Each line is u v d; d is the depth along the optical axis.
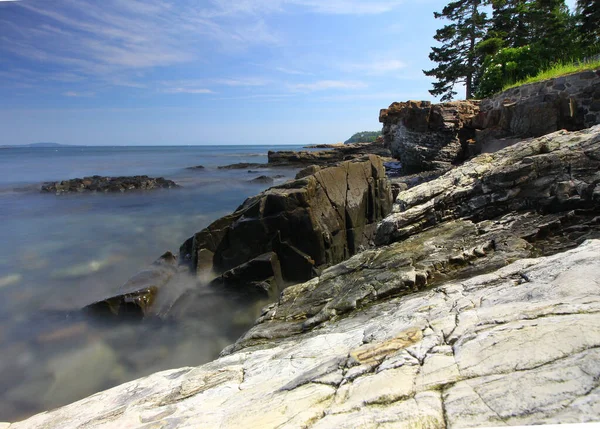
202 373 4.19
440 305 3.87
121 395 4.19
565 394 1.76
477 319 2.91
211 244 9.63
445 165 18.58
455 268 5.44
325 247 9.59
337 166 10.88
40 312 8.66
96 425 3.40
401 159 23.08
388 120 24.03
